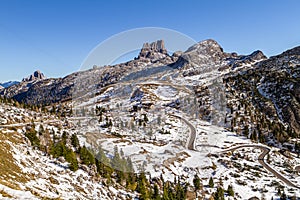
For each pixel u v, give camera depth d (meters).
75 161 32.09
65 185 26.64
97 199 25.50
